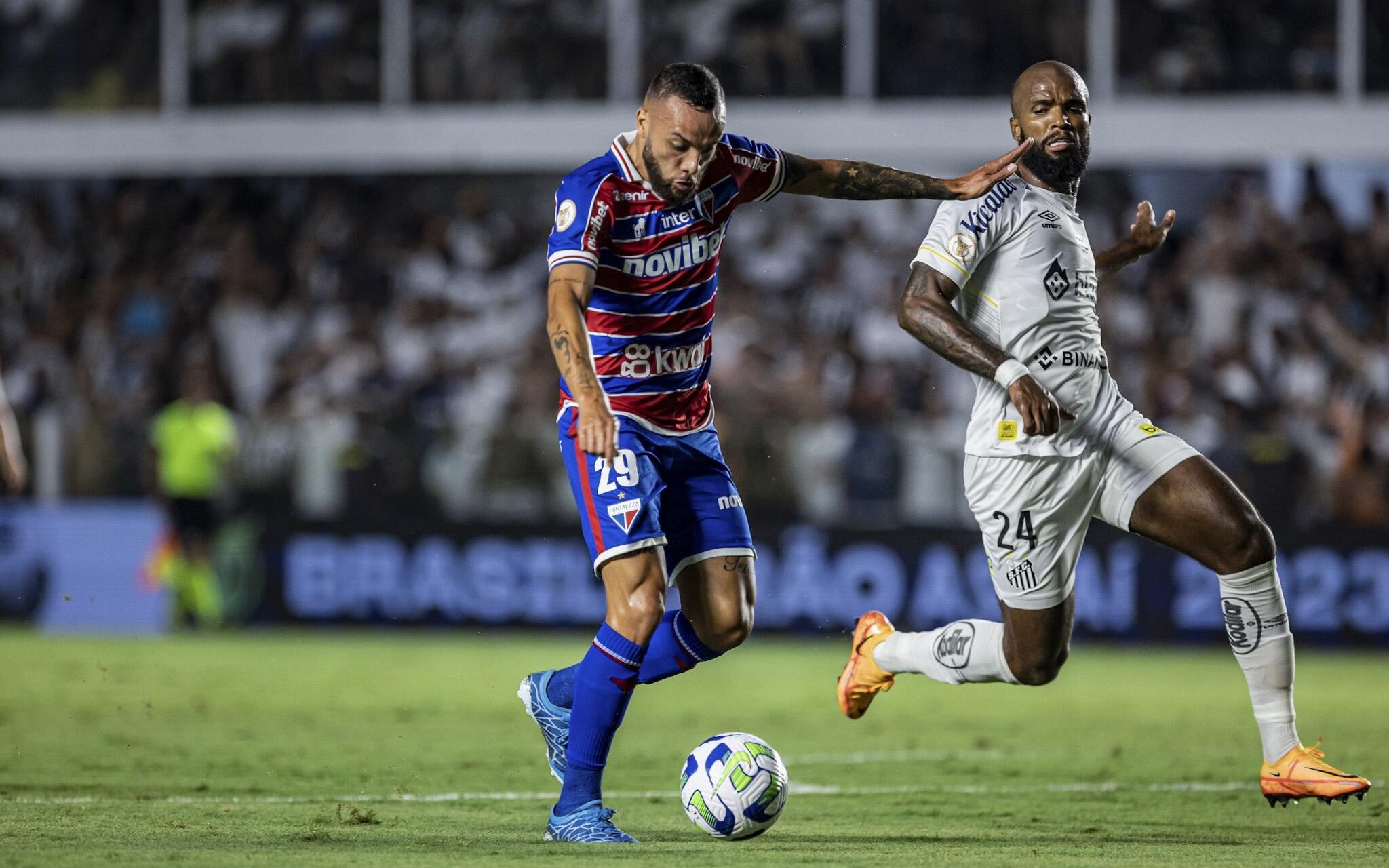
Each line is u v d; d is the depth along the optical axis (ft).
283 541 177.37
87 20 225.76
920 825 63.36
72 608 182.09
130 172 224.74
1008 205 61.72
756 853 53.16
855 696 71.46
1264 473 161.89
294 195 229.66
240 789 73.92
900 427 166.81
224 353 214.28
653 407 59.62
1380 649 158.10
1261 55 206.90
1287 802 60.80
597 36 221.87
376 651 155.94
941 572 165.68
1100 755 90.38
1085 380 61.82
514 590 172.45
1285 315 192.75
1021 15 212.02
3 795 71.31
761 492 169.99
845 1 216.33
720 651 61.57
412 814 65.57
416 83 223.30
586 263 55.21
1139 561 162.81
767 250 212.84
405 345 211.82
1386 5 200.64
